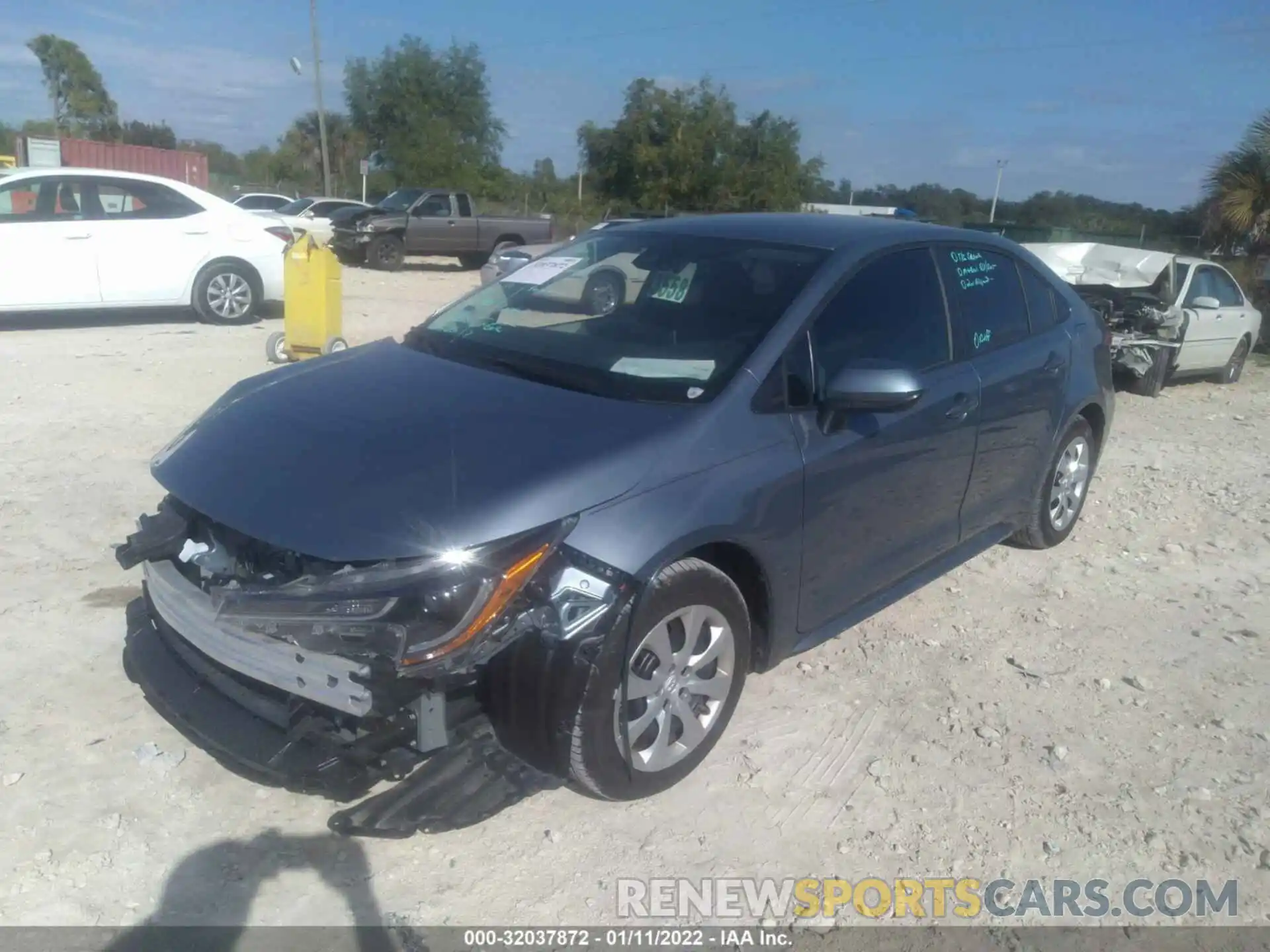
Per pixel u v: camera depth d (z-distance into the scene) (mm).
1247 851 3490
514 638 3047
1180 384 13023
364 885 3137
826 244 4379
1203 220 21625
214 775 3584
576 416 3533
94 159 33156
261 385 4051
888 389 3697
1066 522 6043
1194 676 4645
